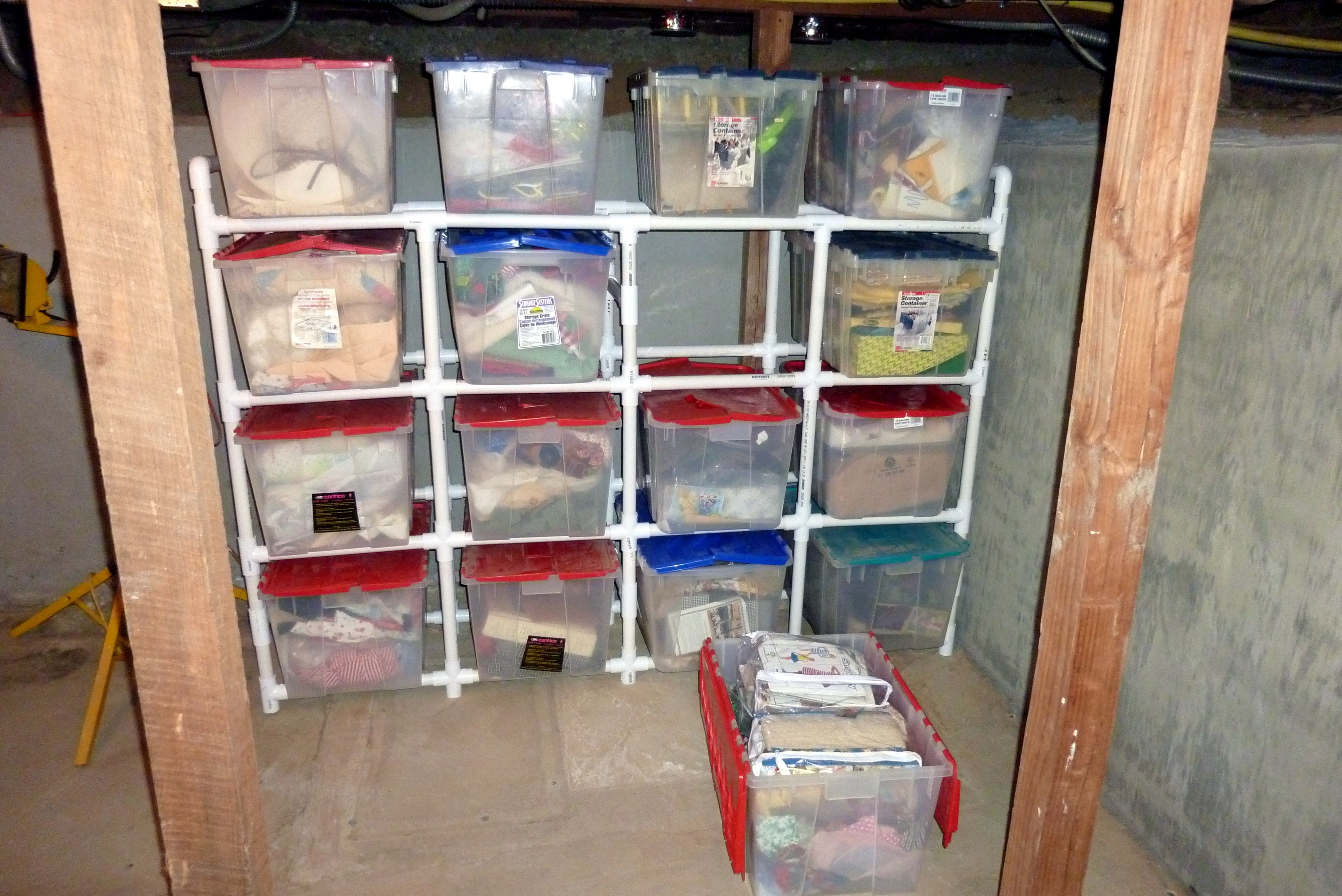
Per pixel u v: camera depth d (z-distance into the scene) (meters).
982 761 2.25
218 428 2.67
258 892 1.26
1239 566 1.65
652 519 2.44
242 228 1.97
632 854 1.96
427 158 2.57
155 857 1.92
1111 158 1.15
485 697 2.46
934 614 2.61
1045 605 1.36
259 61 1.83
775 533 2.59
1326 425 1.44
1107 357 1.19
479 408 2.24
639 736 2.33
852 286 2.20
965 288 2.25
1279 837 1.58
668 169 2.09
